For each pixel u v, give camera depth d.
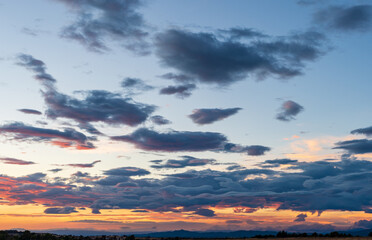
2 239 147.00
